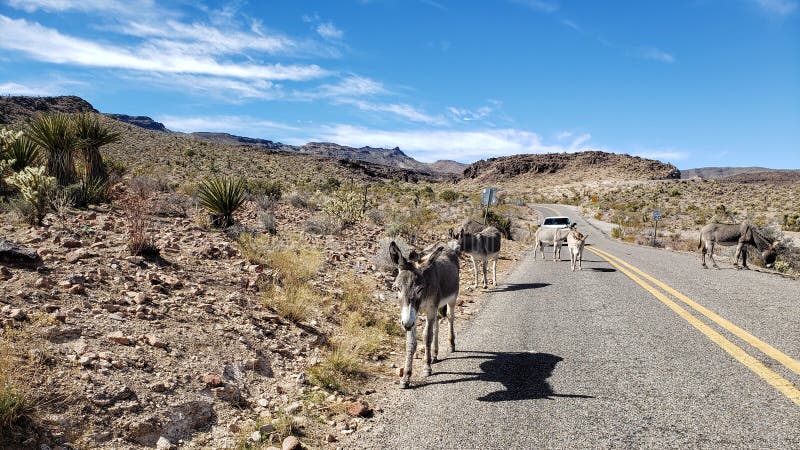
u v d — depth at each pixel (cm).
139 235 754
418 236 1805
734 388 462
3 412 324
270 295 721
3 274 538
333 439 415
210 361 491
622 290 1006
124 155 5388
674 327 691
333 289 874
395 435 415
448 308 653
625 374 516
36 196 921
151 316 538
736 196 8406
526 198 14488
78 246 741
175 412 404
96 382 397
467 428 415
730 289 990
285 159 11775
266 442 398
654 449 360
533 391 486
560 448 371
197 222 1222
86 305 520
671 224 4778
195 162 6009
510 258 1828
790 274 1409
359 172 17450
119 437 361
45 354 405
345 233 1585
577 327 720
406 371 528
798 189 8300
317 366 564
